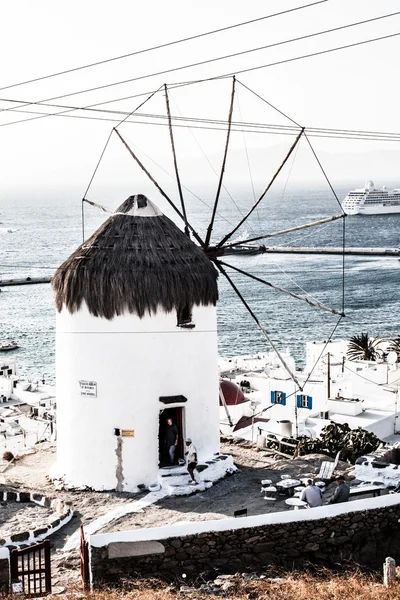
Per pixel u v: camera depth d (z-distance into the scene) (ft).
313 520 76.33
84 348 91.04
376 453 94.02
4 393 185.88
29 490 90.27
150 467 90.53
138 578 70.03
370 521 78.18
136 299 89.25
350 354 204.44
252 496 85.97
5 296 572.51
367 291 545.44
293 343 396.98
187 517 80.94
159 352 90.74
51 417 155.43
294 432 123.34
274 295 540.93
